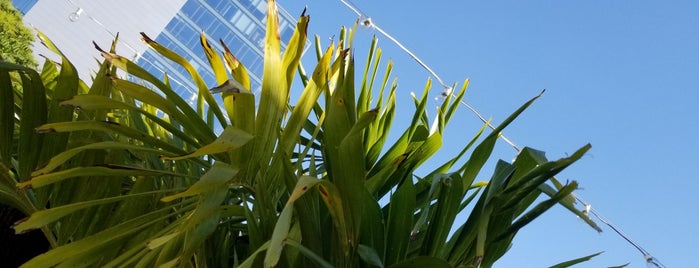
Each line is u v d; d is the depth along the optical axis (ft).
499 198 5.49
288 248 5.19
